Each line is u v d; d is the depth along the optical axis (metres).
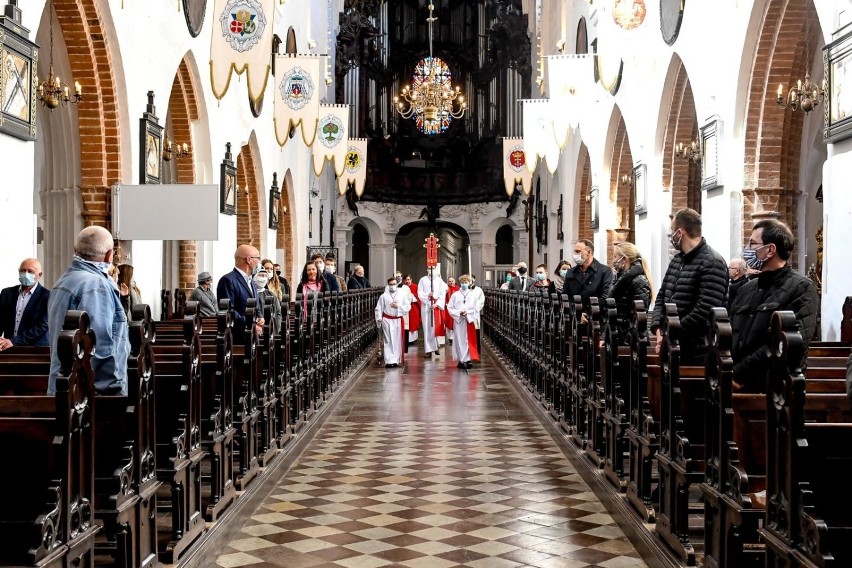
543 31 30.95
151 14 12.83
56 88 9.83
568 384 9.39
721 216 12.89
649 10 16.67
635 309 6.25
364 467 8.50
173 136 15.91
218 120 16.70
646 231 17.17
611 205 21.48
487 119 40.00
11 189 8.65
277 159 23.25
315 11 28.55
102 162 11.94
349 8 36.97
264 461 7.61
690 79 14.24
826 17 9.48
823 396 4.47
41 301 8.02
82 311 3.65
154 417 4.71
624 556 5.65
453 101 39.75
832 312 9.39
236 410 6.81
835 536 3.42
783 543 3.42
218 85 12.40
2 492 3.70
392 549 5.81
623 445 6.75
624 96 18.97
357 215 39.50
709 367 4.54
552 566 5.45
